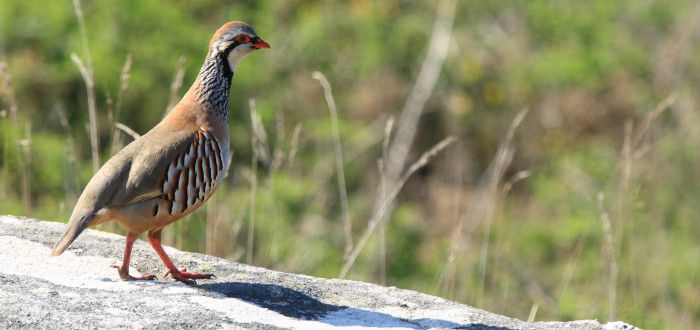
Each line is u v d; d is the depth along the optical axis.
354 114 18.62
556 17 20.19
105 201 6.04
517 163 18.64
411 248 15.57
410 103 18.36
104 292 5.77
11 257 6.32
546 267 14.72
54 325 5.07
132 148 6.29
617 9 20.80
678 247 15.48
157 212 6.17
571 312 12.58
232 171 15.90
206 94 6.70
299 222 14.38
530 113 19.20
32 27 15.87
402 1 20.27
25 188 9.12
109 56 15.63
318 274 13.42
